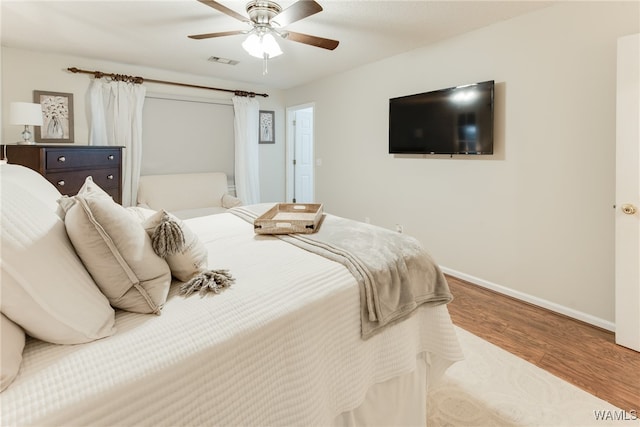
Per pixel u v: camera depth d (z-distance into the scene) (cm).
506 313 257
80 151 321
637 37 193
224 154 498
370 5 245
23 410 65
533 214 268
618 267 209
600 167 230
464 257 322
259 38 230
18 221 81
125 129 404
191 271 125
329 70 431
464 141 300
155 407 77
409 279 143
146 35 307
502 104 280
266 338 98
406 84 359
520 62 266
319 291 117
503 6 248
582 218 242
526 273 276
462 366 193
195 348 86
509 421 154
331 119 469
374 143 407
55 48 345
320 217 212
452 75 313
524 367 191
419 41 323
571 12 236
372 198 418
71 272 88
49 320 80
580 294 246
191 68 422
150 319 97
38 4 244
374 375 131
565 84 243
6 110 343
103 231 97
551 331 230
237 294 111
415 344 147
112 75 389
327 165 483
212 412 85
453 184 327
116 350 83
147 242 111
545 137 256
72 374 74
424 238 360
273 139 553
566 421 154
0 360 71
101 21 275
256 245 165
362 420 129
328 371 114
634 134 198
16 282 75
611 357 199
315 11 196
